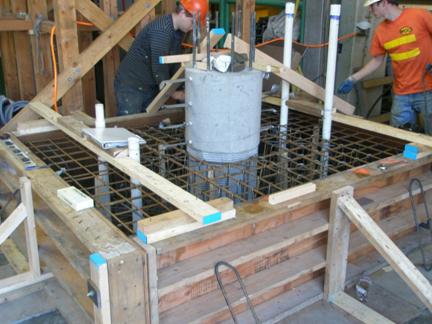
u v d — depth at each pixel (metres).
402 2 4.23
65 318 2.22
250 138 2.55
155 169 2.90
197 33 2.67
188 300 1.96
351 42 4.43
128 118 3.36
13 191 2.63
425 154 2.63
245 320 2.08
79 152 3.01
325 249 2.36
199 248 1.96
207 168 2.54
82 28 4.09
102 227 1.84
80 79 3.44
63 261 2.35
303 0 4.59
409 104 3.71
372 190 2.56
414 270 2.00
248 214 1.97
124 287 1.65
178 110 3.52
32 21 4.15
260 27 5.16
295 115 3.67
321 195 2.15
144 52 3.41
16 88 4.85
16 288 2.39
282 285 2.19
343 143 3.22
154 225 1.75
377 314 2.19
